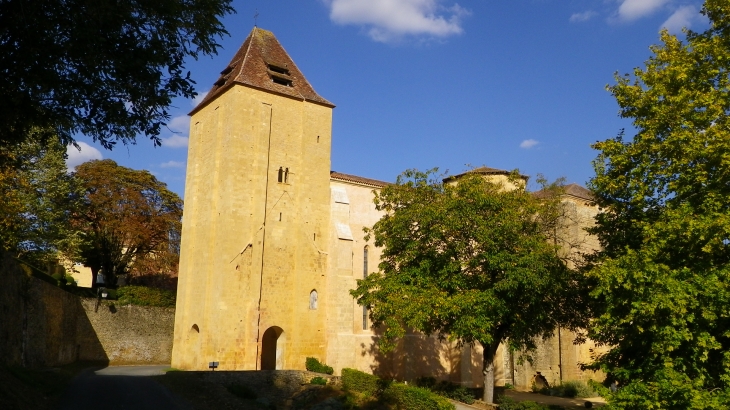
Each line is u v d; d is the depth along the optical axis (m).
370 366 45.84
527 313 31.11
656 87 22.41
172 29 16.14
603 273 19.81
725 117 20.03
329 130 47.94
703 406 16.14
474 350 49.59
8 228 38.75
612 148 24.16
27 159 45.38
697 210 19.59
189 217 46.38
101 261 57.84
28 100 14.70
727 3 21.23
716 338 18.84
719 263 18.98
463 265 31.67
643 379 19.27
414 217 32.72
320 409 28.66
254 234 42.12
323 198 46.31
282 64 48.12
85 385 29.64
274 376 34.91
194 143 47.88
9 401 19.52
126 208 56.41
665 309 17.83
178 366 43.75
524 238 29.91
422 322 29.16
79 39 14.18
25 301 33.88
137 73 15.37
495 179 46.16
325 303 44.56
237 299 40.62
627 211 24.19
